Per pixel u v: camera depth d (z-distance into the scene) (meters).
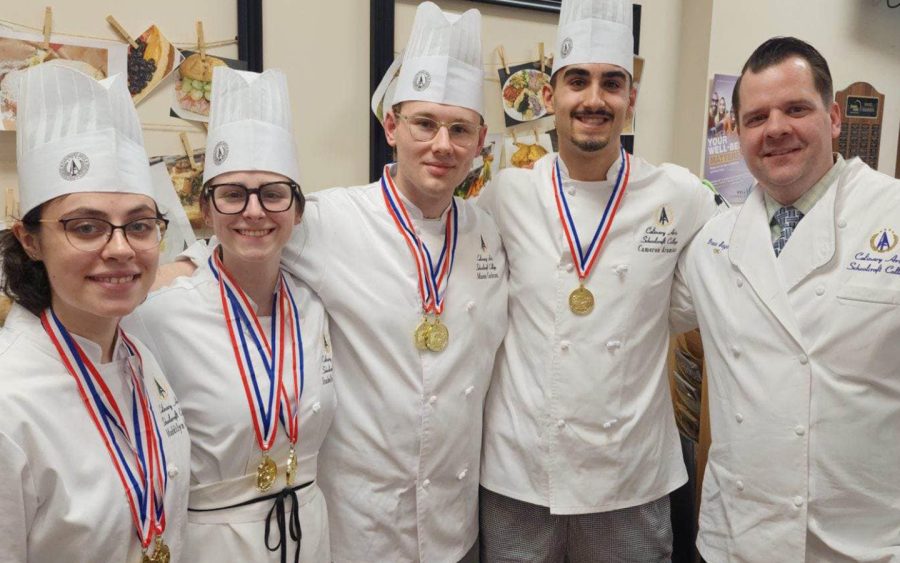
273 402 1.14
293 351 1.20
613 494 1.44
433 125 1.28
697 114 2.19
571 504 1.43
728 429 1.31
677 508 1.86
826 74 1.20
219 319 1.14
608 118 1.41
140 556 0.94
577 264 1.42
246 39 1.54
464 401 1.37
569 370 1.42
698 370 1.82
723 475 1.33
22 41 1.33
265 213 1.10
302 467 1.20
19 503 0.82
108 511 0.90
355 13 1.70
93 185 0.86
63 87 0.88
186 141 1.52
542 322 1.44
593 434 1.43
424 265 1.33
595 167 1.47
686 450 1.86
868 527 1.18
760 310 1.25
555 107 1.46
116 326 0.99
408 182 1.35
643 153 2.25
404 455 1.31
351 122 1.73
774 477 1.22
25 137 0.88
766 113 1.20
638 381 1.46
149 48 1.46
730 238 1.33
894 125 2.56
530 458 1.44
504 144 1.92
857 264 1.17
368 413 1.31
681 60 2.25
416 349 1.31
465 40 1.30
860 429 1.16
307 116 1.67
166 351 1.11
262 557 1.12
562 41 1.43
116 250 0.85
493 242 1.49
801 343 1.18
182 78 1.50
